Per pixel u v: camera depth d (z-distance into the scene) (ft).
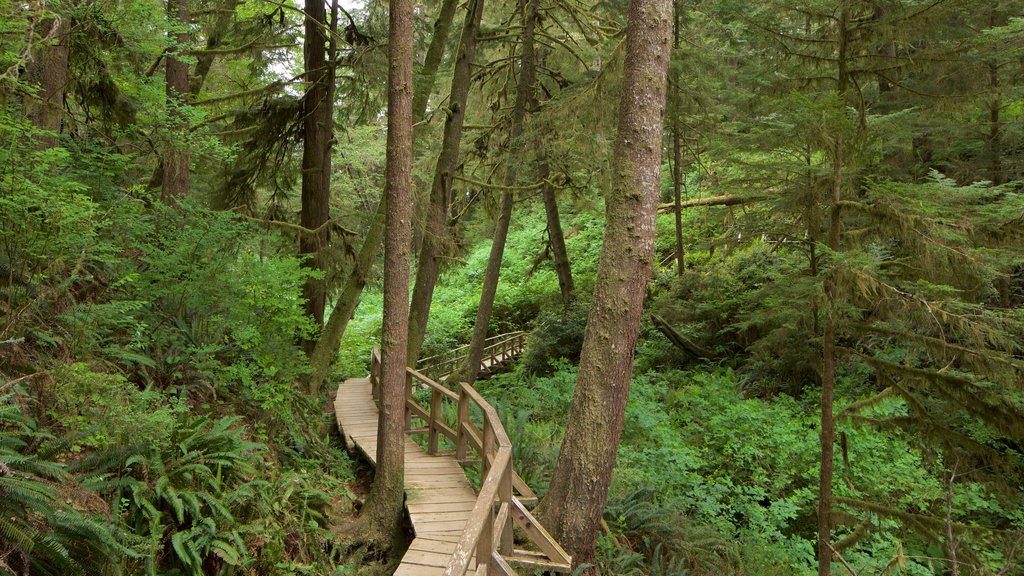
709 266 51.85
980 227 17.93
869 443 30.42
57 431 13.61
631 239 18.20
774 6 22.80
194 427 16.85
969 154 41.24
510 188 37.45
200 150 21.39
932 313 17.87
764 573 22.99
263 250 26.55
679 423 36.50
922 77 32.81
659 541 22.44
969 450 18.39
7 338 14.26
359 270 35.83
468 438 23.84
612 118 33.14
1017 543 19.16
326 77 35.42
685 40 47.67
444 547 16.92
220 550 13.79
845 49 21.76
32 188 14.17
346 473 23.75
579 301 54.24
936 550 25.59
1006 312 17.38
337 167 63.16
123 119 23.06
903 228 18.42
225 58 39.91
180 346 19.99
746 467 30.99
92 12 17.58
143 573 12.55
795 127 19.84
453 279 83.30
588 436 18.10
